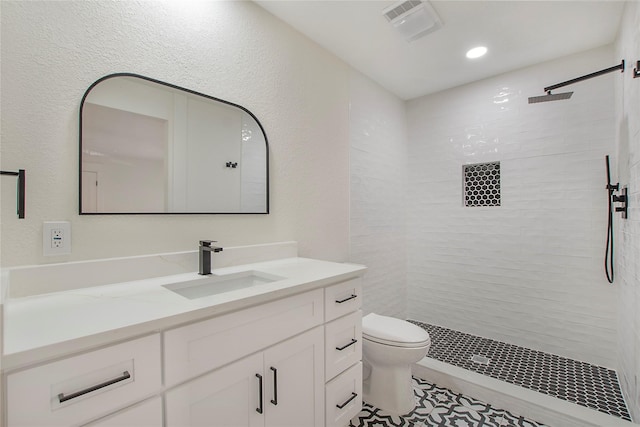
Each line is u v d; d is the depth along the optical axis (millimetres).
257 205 1738
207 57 1533
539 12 1827
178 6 1433
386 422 1682
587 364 2213
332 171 2254
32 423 661
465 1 1734
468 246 2801
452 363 2230
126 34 1268
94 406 736
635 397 1585
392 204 2932
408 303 3150
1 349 605
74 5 1140
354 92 2492
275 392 1123
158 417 838
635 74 1381
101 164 1198
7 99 1009
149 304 946
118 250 1244
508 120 2584
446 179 2922
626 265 1809
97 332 731
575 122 2295
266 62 1807
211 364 951
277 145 1859
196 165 1483
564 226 2344
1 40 1000
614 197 1843
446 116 2922
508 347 2508
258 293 1065
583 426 1557
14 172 1013
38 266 1048
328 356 1368
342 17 1875
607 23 1932
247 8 1717
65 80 1118
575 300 2299
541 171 2436
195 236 1480
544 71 2422
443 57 2344
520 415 1725
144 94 1317
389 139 2910
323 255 2162
